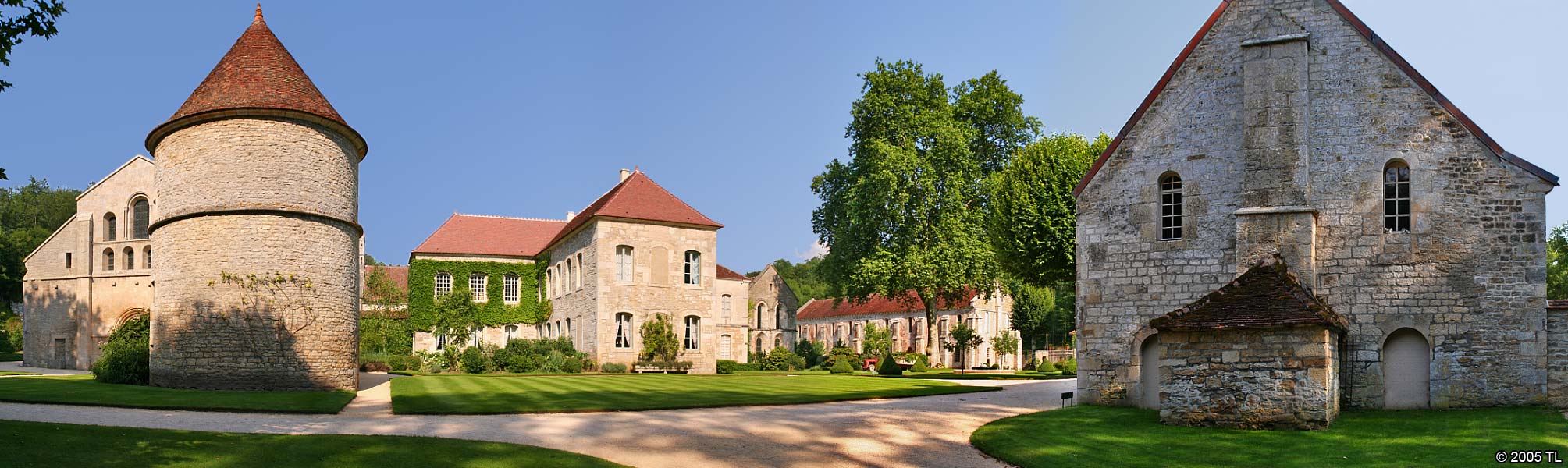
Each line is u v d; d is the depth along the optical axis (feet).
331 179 87.56
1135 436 51.13
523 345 145.38
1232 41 66.54
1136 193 68.39
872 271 132.57
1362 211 62.54
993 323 256.73
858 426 56.39
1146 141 68.44
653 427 54.49
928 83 141.69
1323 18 64.39
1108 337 68.23
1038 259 104.22
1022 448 47.21
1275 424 52.08
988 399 78.54
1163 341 55.62
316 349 84.48
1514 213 59.77
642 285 147.43
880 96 139.23
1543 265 58.95
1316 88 64.18
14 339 246.06
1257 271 58.34
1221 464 43.24
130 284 153.28
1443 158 61.36
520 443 47.16
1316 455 44.68
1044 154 107.65
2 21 37.06
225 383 80.84
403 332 164.76
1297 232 61.67
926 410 67.72
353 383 88.33
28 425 45.27
